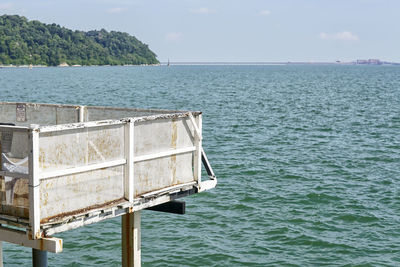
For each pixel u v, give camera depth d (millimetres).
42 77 154500
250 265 15000
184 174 9172
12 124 10617
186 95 78000
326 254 15867
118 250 15703
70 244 16016
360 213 19500
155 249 15836
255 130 39812
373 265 15117
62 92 83500
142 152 8258
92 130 7367
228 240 16734
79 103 64000
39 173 6652
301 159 28891
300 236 17156
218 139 35281
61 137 6934
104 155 7590
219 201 20562
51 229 6891
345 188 22922
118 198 7887
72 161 7125
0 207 7074
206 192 21750
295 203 20609
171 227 17625
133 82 121688
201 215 18891
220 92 85938
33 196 6602
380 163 28281
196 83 119438
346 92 89062
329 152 31141
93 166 7379
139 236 9297
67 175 7059
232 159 28469
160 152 8555
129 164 7910
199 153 9336
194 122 9188
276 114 51500
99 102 65500
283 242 16703
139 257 9336
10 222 6965
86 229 17203
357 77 177000
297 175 25031
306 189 22594
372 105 62938
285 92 87688
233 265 14969
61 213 7035
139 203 8227
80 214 7215
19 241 7008
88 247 15852
